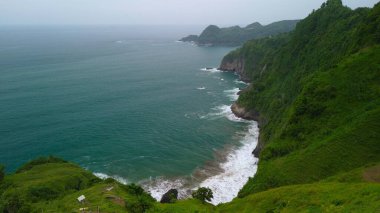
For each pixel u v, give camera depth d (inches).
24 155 3624.5
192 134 4229.8
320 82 3272.6
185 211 2153.1
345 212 1553.9
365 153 2354.8
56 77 7406.5
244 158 3599.9
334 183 2090.3
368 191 1737.2
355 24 4306.1
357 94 2935.5
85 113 4909.0
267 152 3070.9
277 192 2229.3
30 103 5310.0
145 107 5280.5
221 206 2449.6
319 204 1825.8
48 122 4500.5
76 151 3710.6
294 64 5182.1
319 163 2459.4
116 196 2271.2
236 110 5044.3
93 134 4156.0
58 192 2637.8
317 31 5251.0
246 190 2664.9
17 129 4237.2
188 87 6752.0
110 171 3307.1
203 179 3166.8
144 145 3875.5
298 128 3105.3
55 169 3122.5
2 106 5113.2
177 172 3294.8
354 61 3225.9
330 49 4330.7
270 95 4923.7
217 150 3794.3
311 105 3159.5
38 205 2303.2
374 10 3678.6
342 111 2893.7
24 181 2861.7
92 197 2266.2
